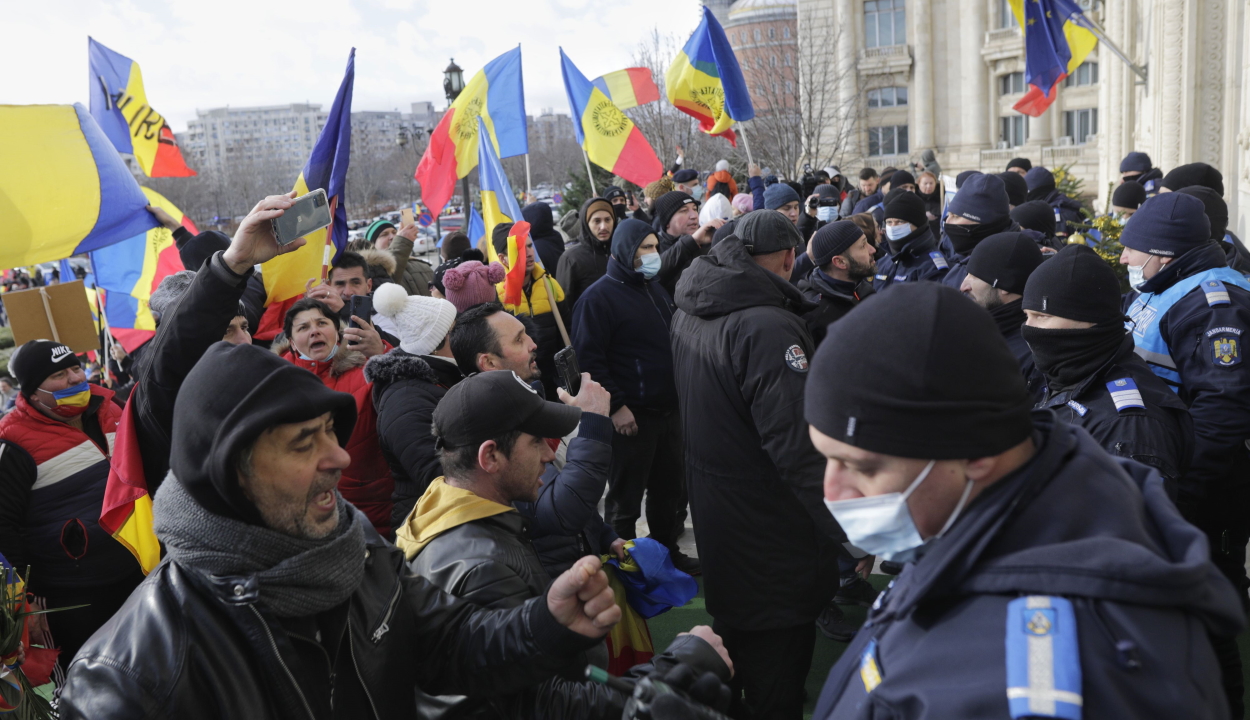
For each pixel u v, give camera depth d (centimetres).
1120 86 1964
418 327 337
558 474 292
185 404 159
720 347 300
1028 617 103
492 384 238
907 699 109
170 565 166
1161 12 1379
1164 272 333
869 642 126
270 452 158
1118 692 96
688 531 564
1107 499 112
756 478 304
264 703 159
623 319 472
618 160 825
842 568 446
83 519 368
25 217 391
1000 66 3362
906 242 589
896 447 114
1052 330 268
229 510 158
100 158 418
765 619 308
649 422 479
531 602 190
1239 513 326
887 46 3491
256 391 155
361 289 506
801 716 320
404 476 321
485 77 735
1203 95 1215
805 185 1083
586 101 823
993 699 100
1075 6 1438
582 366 470
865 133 3609
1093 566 102
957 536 114
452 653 195
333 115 401
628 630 285
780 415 282
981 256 352
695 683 161
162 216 443
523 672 186
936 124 3531
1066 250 272
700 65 901
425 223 3112
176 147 740
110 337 745
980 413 112
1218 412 305
